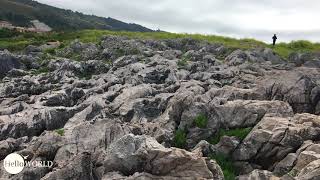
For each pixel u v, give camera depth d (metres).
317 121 29.97
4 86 49.06
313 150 25.64
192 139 30.83
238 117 31.95
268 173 23.17
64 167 23.98
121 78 49.03
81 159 24.17
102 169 24.28
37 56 72.44
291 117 31.61
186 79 49.31
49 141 27.47
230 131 31.08
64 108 36.03
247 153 28.09
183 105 33.09
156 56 63.06
